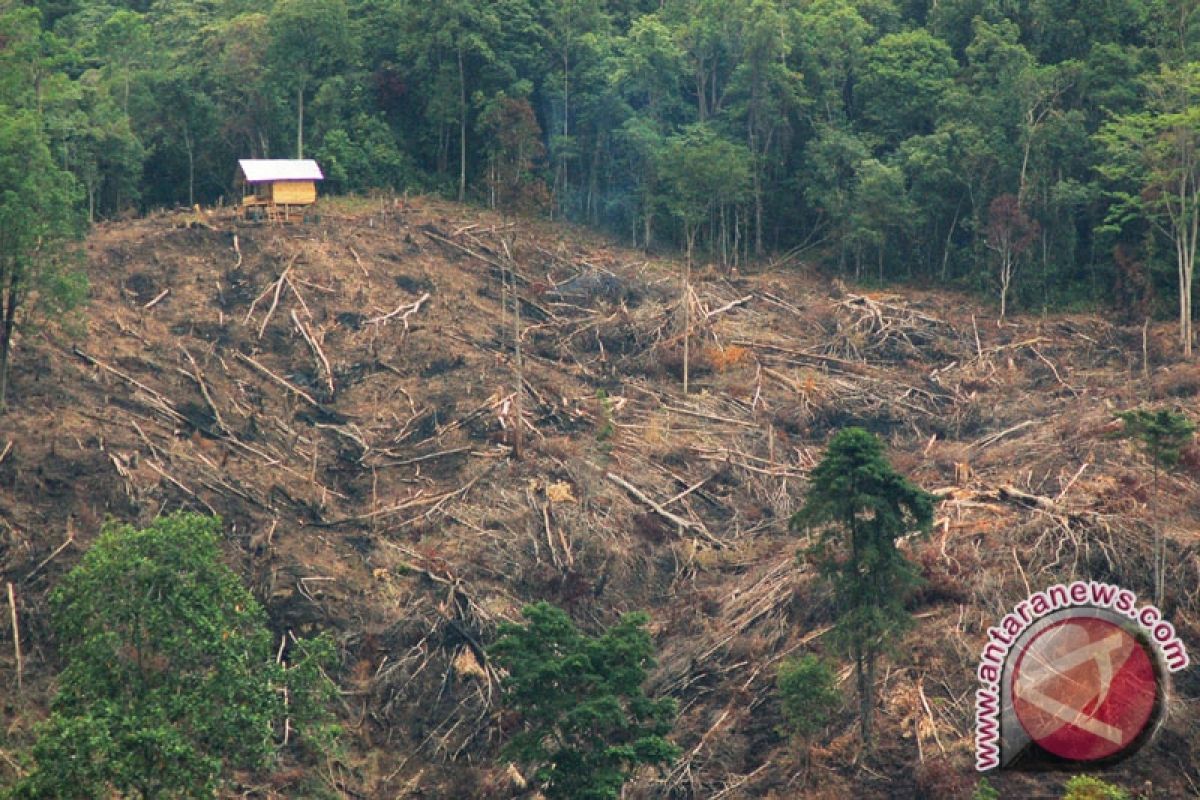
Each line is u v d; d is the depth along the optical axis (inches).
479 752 2241.6
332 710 2251.5
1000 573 2325.3
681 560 2583.7
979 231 3393.2
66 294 2433.6
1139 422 2317.9
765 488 2746.1
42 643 2176.4
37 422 2487.7
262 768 1983.3
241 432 2667.3
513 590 2468.0
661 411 2923.2
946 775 2055.9
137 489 2422.5
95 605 1768.0
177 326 2878.9
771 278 3408.0
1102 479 2519.7
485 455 2699.3
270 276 3046.3
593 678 1996.8
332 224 3255.4
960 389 3041.3
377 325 2972.4
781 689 2098.9
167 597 1790.1
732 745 2186.3
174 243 3080.7
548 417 2839.6
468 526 2551.7
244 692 1791.3
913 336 3191.4
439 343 2960.1
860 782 2092.8
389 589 2426.2
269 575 2386.8
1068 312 3316.9
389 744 2249.0
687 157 3417.8
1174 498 2466.8
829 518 2149.4
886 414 2972.4
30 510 2330.2
